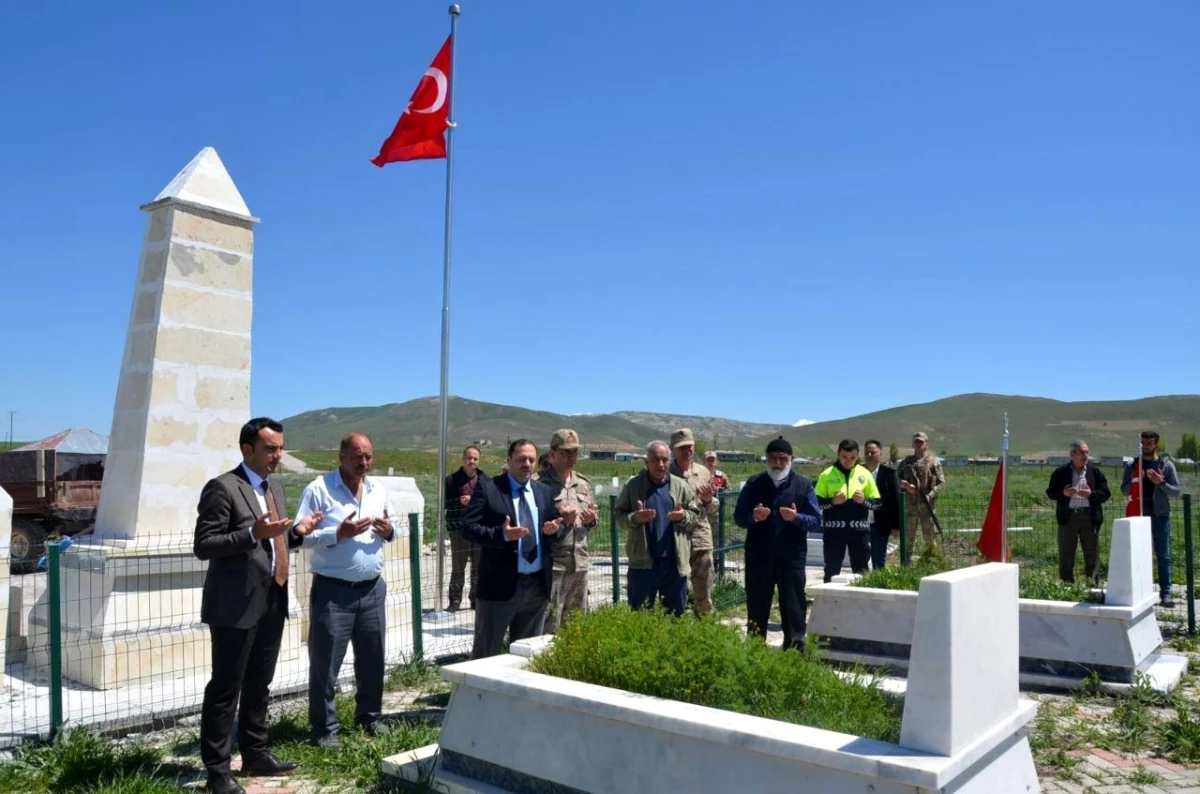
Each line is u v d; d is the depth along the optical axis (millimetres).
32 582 9234
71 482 20875
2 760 5828
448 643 9641
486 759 5051
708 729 4168
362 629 6496
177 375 8508
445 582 14289
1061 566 12281
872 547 12906
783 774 3982
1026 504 20125
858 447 11586
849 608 9172
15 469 20453
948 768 3602
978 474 49281
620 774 4488
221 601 5461
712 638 5141
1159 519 12117
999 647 4176
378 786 5488
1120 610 7949
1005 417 8406
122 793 5285
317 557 6414
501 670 5223
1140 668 8117
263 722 5832
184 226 8633
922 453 13852
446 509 12070
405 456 66688
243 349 9094
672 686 4805
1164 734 6559
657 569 7848
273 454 5805
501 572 6906
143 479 8203
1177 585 13719
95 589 7820
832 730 4566
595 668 5051
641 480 7945
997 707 4125
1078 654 8148
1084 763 6145
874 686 5488
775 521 8633
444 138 12125
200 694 7434
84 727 6277
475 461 12227
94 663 7598
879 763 3670
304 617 9531
